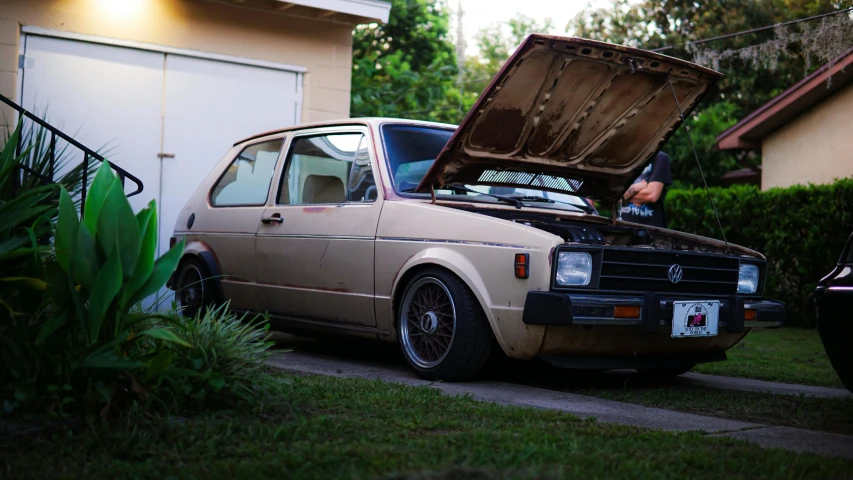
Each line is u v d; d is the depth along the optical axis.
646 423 3.77
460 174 5.27
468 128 4.91
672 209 12.78
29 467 2.61
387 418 3.46
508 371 5.47
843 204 10.75
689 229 12.55
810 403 4.42
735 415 4.11
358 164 5.60
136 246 3.23
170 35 8.77
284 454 2.78
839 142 14.30
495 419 3.57
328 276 5.53
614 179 5.89
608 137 5.53
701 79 5.33
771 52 13.26
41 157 6.09
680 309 4.63
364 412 3.58
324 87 9.69
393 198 5.27
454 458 2.79
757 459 2.96
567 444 3.09
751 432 3.59
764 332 9.78
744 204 11.84
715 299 4.93
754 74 20.28
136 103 8.64
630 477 2.65
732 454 3.04
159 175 8.77
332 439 3.06
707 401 4.45
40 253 3.33
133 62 8.62
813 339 8.86
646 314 4.53
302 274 5.72
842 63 13.11
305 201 5.90
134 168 8.64
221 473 2.57
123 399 3.25
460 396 4.19
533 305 4.38
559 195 6.17
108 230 3.20
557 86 5.01
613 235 5.51
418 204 5.11
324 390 4.03
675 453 3.00
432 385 4.63
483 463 2.76
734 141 16.06
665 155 7.11
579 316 4.32
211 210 6.64
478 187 5.77
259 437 3.03
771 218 11.50
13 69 7.98
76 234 3.13
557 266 4.42
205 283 6.49
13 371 3.13
